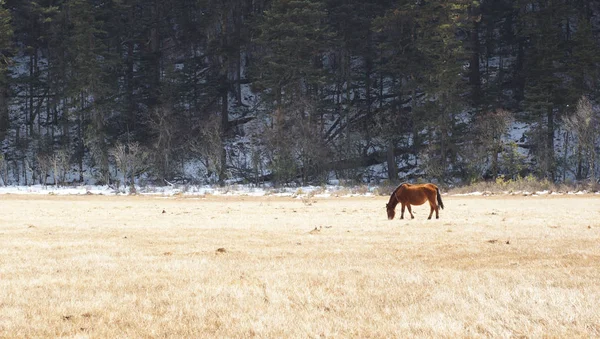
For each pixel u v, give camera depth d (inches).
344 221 795.4
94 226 727.1
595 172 2304.4
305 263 405.4
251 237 577.3
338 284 328.8
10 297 305.3
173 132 2650.1
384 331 234.1
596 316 249.3
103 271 381.7
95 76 2682.1
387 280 338.0
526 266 380.8
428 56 2487.7
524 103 2434.8
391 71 2669.8
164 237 584.4
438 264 396.8
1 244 528.4
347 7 2714.1
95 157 2615.7
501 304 275.3
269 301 291.3
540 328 235.0
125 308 280.5
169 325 249.6
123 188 2385.6
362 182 2377.0
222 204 1492.4
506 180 2253.9
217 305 283.3
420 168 2475.4
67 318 264.7
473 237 545.0
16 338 234.5
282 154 2397.9
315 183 2400.3
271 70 2578.7
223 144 2677.2
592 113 2171.5
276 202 1609.3
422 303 281.0
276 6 2568.9
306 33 2551.7
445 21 2440.9
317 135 2481.5
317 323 247.1
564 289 302.7
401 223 737.0
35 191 2257.6
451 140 2402.8
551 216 826.8
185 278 352.2
